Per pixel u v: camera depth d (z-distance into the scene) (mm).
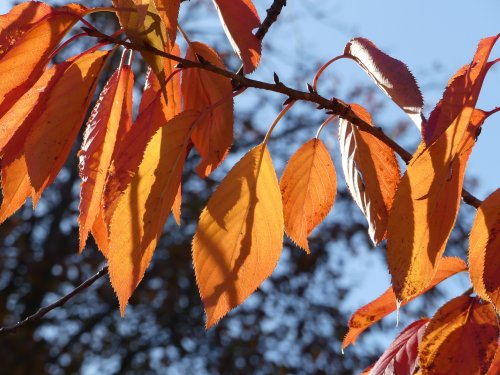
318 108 1006
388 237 881
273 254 944
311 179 1033
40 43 902
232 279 938
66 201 6031
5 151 918
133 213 913
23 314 5770
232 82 1012
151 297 5871
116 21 3436
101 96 962
